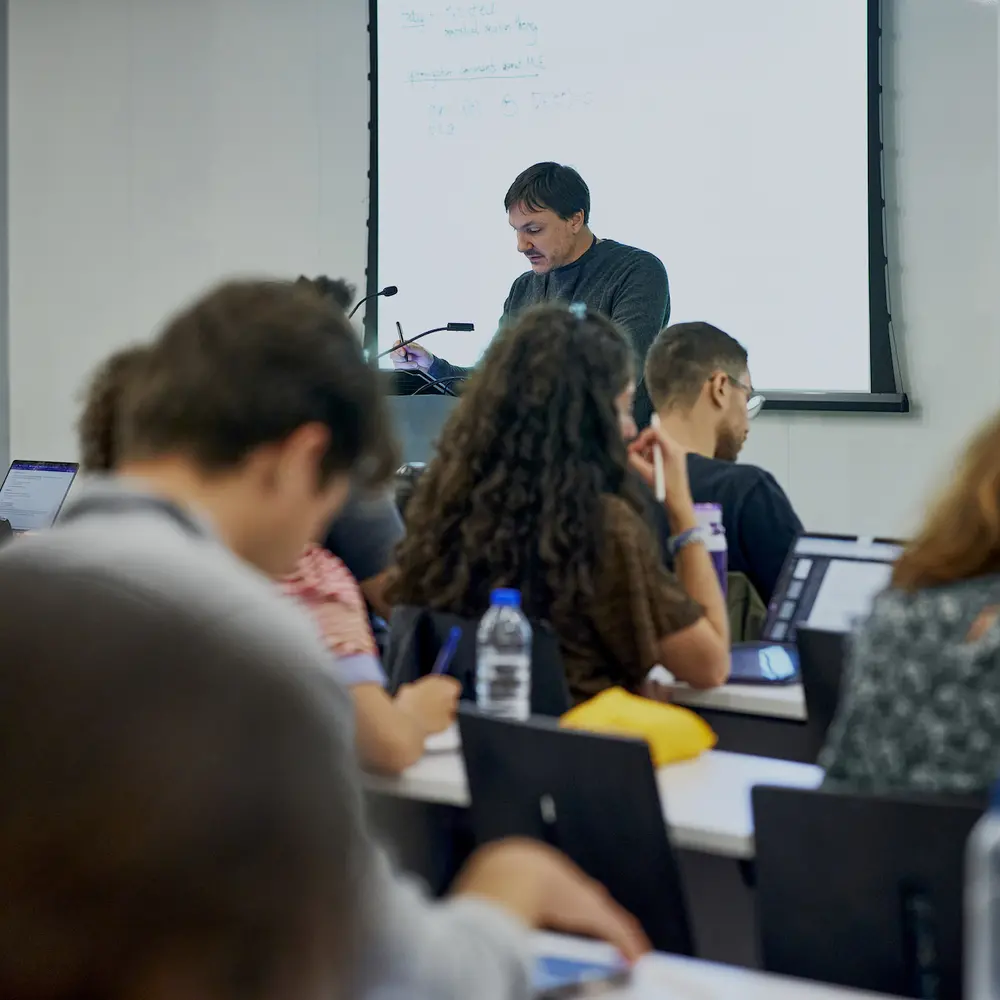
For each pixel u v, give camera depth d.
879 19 8.01
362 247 9.24
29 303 10.12
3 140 10.11
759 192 8.30
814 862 1.94
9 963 0.97
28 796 0.96
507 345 3.43
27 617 0.99
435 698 3.00
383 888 1.10
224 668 0.98
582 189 7.04
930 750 2.05
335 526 3.72
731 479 4.38
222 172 9.58
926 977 1.88
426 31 8.94
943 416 8.00
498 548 3.31
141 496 1.14
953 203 7.94
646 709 2.85
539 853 1.49
